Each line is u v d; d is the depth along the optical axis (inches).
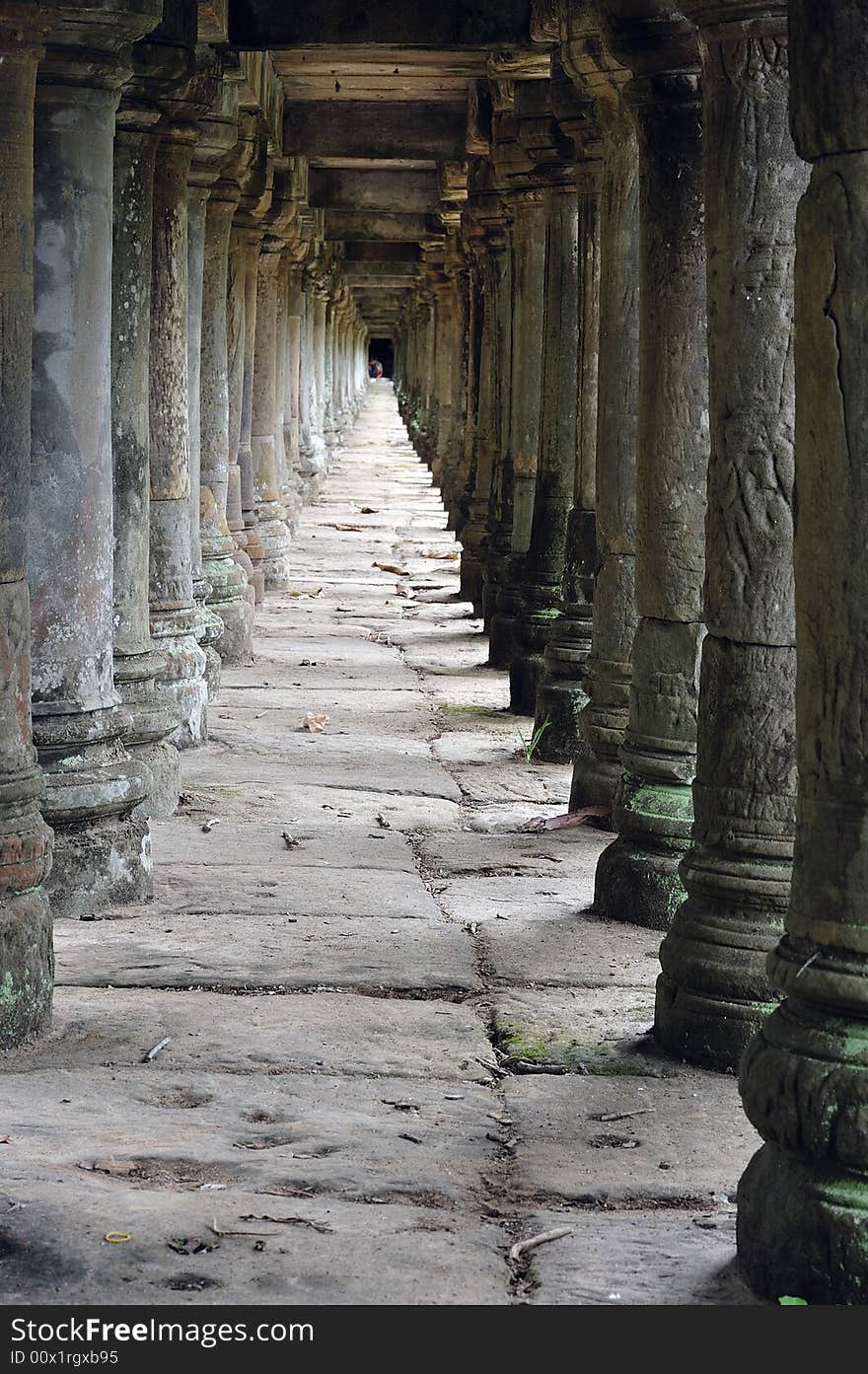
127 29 316.5
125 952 311.9
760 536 256.4
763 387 251.3
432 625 762.2
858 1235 183.2
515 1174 223.6
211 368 617.3
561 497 564.1
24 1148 224.8
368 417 2775.6
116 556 403.5
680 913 275.3
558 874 377.7
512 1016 285.1
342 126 781.3
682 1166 227.6
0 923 262.2
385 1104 245.8
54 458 328.5
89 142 320.8
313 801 437.1
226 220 598.2
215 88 440.8
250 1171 220.1
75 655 336.2
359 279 1910.7
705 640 268.4
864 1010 185.2
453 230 1026.7
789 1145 188.7
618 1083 257.8
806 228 183.0
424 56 650.2
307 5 508.1
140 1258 194.7
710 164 256.4
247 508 799.7
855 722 183.5
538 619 562.6
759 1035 197.5
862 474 179.6
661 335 324.8
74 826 338.3
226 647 633.6
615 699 419.2
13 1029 263.9
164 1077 252.8
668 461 328.8
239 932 325.7
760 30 248.2
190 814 419.8
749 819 265.1
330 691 594.2
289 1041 269.0
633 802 341.4
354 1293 187.8
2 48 256.7
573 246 546.3
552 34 468.8
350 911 341.4
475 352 936.3
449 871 378.0
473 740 523.2
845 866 185.8
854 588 181.3
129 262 382.6
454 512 1139.3
